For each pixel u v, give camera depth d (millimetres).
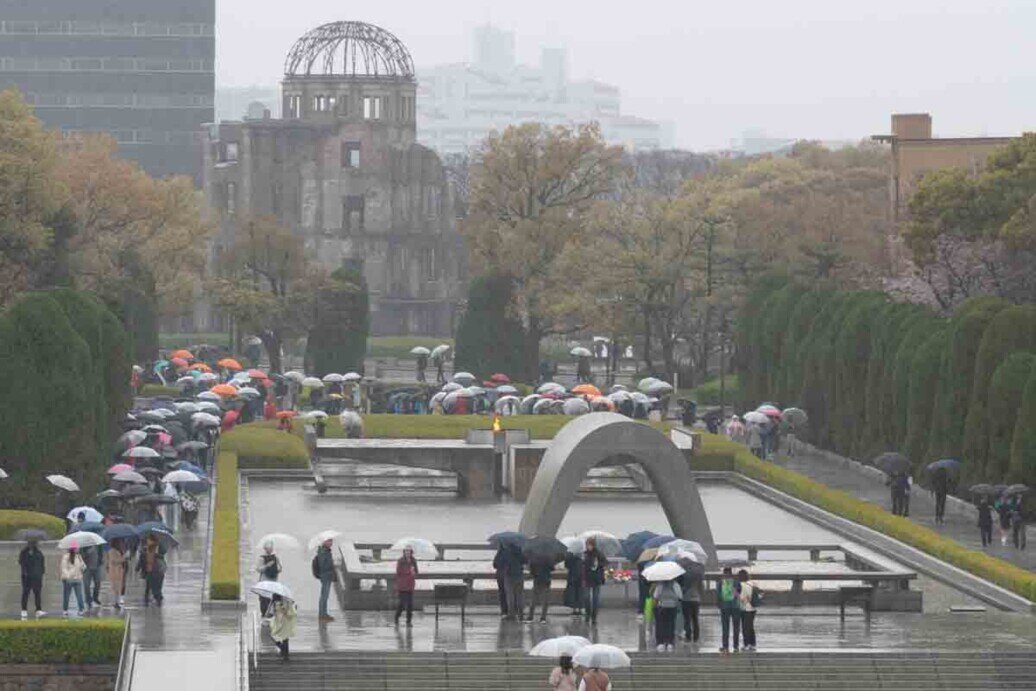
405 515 171000
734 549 141250
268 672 107375
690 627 115688
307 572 139250
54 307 155125
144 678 98938
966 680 110875
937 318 189625
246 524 162875
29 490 152375
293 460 193000
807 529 163875
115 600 122375
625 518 169875
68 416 153625
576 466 134875
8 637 109438
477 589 127250
